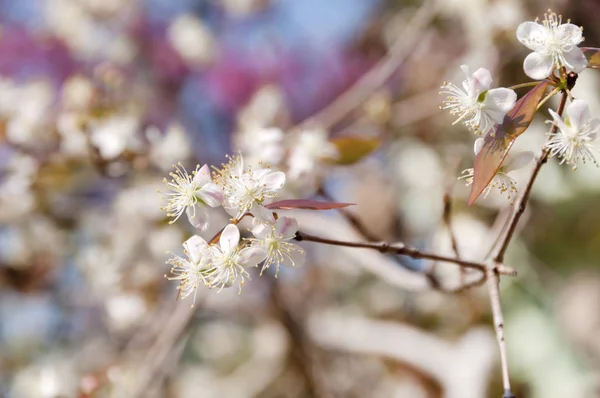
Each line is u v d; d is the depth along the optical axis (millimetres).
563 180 680
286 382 737
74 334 784
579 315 701
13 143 529
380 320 774
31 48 836
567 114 313
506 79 606
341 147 418
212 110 863
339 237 471
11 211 629
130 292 628
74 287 755
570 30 313
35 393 589
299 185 435
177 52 853
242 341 860
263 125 651
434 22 680
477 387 560
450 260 342
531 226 684
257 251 327
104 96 516
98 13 845
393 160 761
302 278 756
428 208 733
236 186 328
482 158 312
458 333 742
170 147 504
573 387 655
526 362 673
